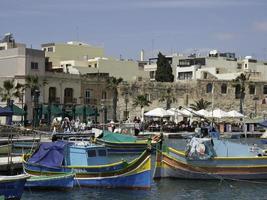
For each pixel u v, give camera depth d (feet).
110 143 176.96
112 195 108.37
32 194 107.96
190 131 275.59
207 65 448.24
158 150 127.24
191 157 126.72
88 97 324.19
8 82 278.05
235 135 274.57
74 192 110.32
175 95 364.79
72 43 427.74
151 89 358.02
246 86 384.88
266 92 391.04
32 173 116.67
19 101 285.23
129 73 392.68
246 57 481.46
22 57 295.07
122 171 112.68
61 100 308.60
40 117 265.95
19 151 169.27
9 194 92.53
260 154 131.64
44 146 119.14
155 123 287.48
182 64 457.27
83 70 360.69
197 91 369.91
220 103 375.45
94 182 113.91
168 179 127.44
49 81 303.27
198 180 127.24
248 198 111.65
